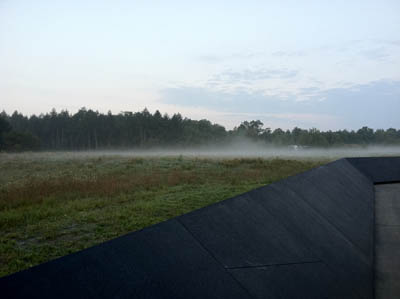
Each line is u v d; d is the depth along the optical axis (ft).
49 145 323.78
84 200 27.07
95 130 318.24
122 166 58.80
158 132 324.19
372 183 36.52
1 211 24.31
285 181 18.04
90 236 17.31
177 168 55.01
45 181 37.35
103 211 22.88
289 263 11.43
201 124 369.09
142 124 326.85
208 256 9.66
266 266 10.61
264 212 13.65
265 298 9.27
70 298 6.75
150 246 8.95
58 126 333.42
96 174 47.14
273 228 12.92
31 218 21.16
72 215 21.86
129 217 21.17
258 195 14.60
